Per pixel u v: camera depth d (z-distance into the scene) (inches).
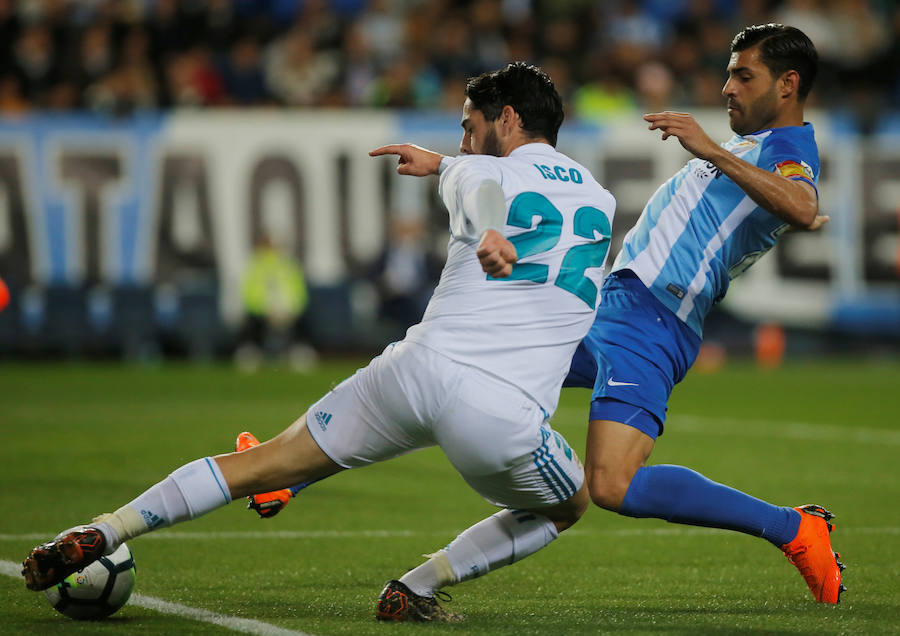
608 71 2623.0
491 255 498.0
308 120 2208.4
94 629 550.9
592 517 927.7
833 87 2696.9
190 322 2180.1
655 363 657.6
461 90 2444.6
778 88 677.3
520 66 583.5
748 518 622.8
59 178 2121.1
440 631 548.7
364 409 546.0
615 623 573.6
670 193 697.0
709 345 2356.1
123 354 2162.9
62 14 2433.6
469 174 531.2
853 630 562.6
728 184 678.5
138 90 2276.1
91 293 2142.0
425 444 556.4
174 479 547.2
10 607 597.6
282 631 545.6
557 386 556.4
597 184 584.4
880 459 1233.4
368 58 2561.5
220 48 2534.5
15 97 2297.0
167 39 2496.3
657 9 2886.3
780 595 655.1
